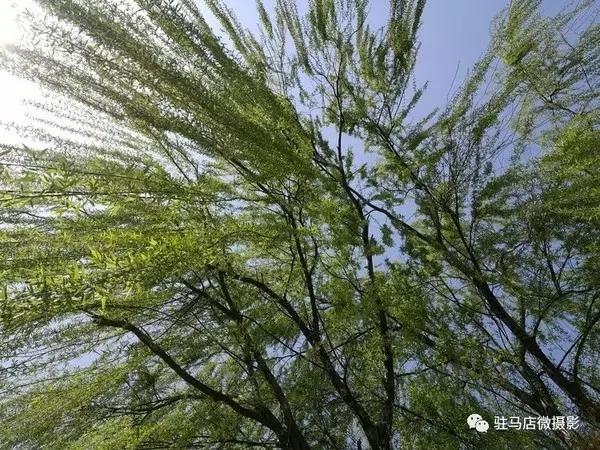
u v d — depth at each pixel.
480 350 3.34
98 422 3.58
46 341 2.72
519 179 3.96
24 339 1.64
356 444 4.39
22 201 1.60
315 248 3.63
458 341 3.42
